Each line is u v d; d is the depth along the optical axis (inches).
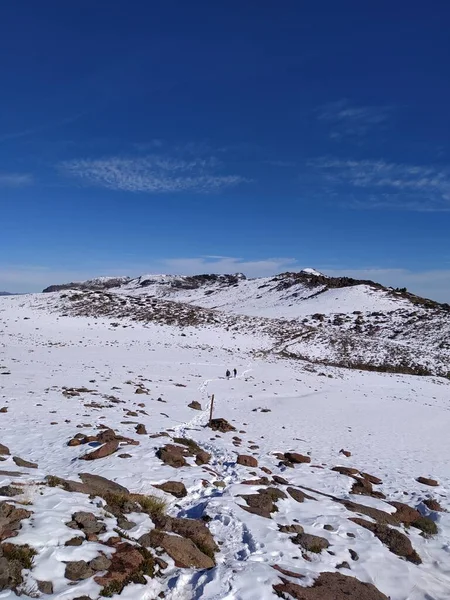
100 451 461.1
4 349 1395.2
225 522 337.1
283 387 1323.8
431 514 456.1
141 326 2188.7
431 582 304.8
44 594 201.6
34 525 254.7
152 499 350.0
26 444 492.4
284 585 250.8
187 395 1040.8
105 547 249.4
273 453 619.5
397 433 904.9
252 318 2689.5
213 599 227.3
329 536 347.3
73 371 1133.1
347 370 1840.6
